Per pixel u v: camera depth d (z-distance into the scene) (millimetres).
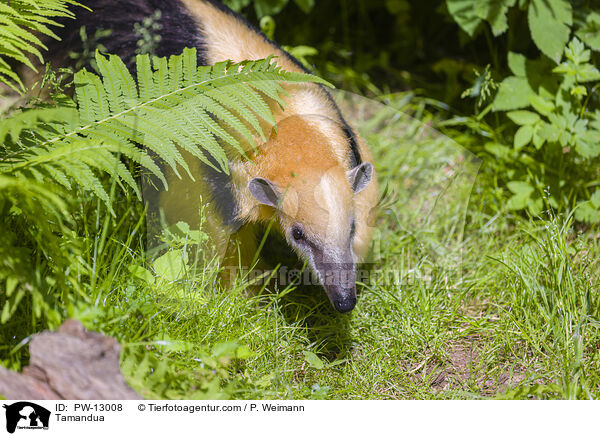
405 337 4148
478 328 4250
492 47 6297
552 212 4918
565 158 5453
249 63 3945
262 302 4438
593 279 4398
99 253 3734
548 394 3615
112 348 3078
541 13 5148
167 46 4824
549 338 4094
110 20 5062
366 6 7430
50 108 3959
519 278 4355
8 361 3252
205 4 5102
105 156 3428
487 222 5328
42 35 5137
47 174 3402
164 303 3844
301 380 3918
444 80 7062
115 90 3803
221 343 3688
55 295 3436
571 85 5094
